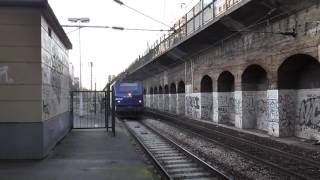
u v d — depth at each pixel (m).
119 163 13.73
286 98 23.80
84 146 18.08
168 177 12.20
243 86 29.20
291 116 23.92
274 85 23.92
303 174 13.32
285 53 22.36
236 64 29.73
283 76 23.61
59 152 16.17
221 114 34.62
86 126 29.36
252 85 29.30
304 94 23.17
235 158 16.73
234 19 26.31
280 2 21.03
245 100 29.25
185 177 12.84
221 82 34.34
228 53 31.33
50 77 16.30
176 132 28.09
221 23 27.95
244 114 29.39
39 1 13.64
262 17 23.81
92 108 48.41
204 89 39.03
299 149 18.81
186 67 44.34
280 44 22.92
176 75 49.62
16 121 14.06
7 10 13.92
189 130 28.67
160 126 33.38
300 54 21.03
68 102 24.72
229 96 34.56
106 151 16.58
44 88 14.70
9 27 13.99
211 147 20.20
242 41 28.36
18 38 14.02
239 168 14.62
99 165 13.32
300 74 23.53
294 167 14.61
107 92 26.05
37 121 14.15
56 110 18.31
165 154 17.84
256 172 13.86
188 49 38.66
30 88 14.09
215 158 16.94
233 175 13.32
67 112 23.91
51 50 16.70
